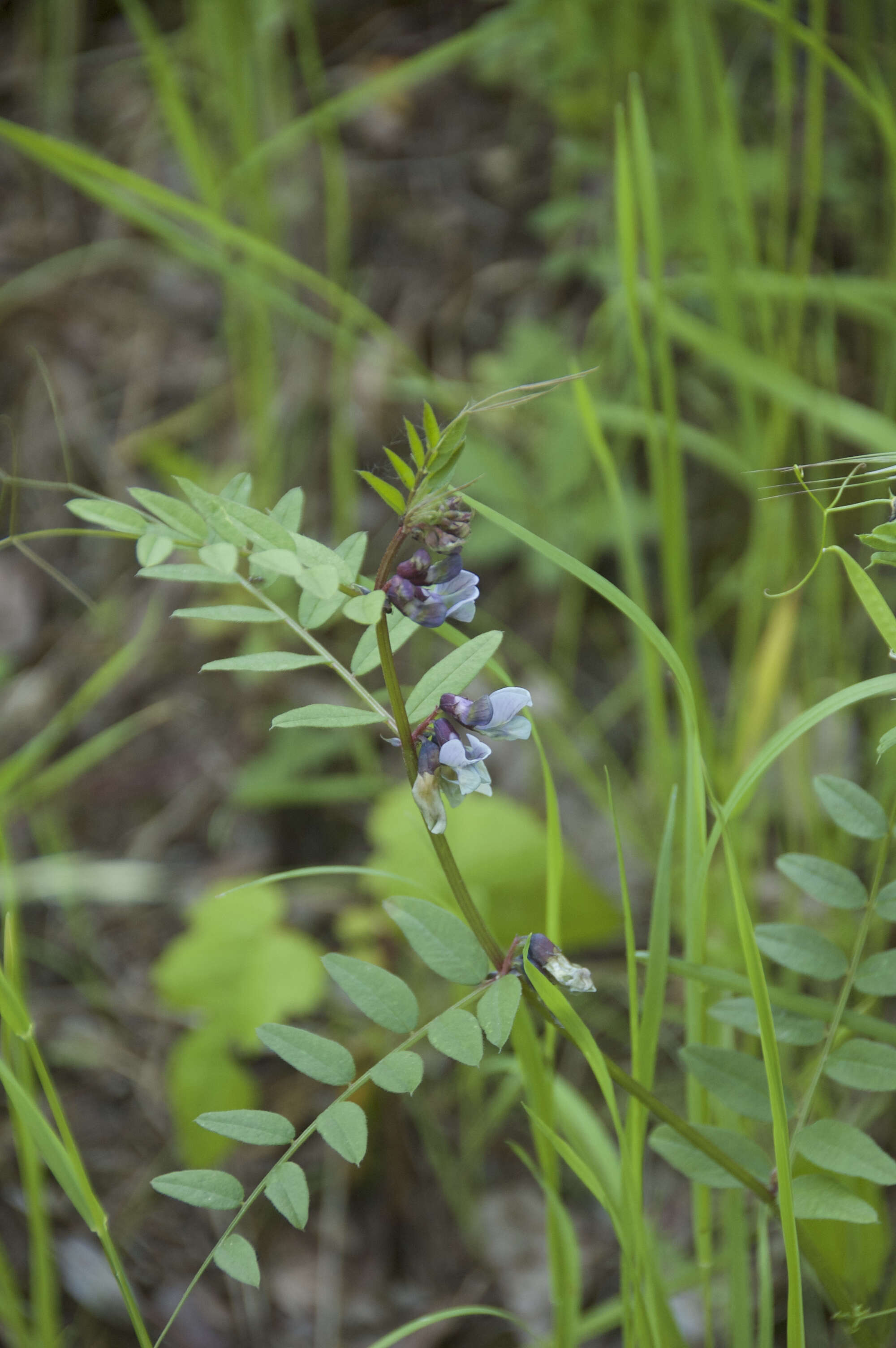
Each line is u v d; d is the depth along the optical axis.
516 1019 0.70
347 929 0.95
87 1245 0.90
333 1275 0.91
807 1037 0.69
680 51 0.88
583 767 0.99
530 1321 0.86
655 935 0.69
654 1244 0.73
